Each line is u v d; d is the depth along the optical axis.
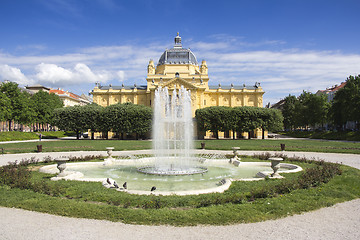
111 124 81.31
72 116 82.31
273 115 87.06
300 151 41.75
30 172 21.91
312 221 11.21
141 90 110.62
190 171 25.02
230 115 84.12
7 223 10.89
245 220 11.16
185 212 11.81
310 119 99.62
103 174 24.14
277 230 10.22
